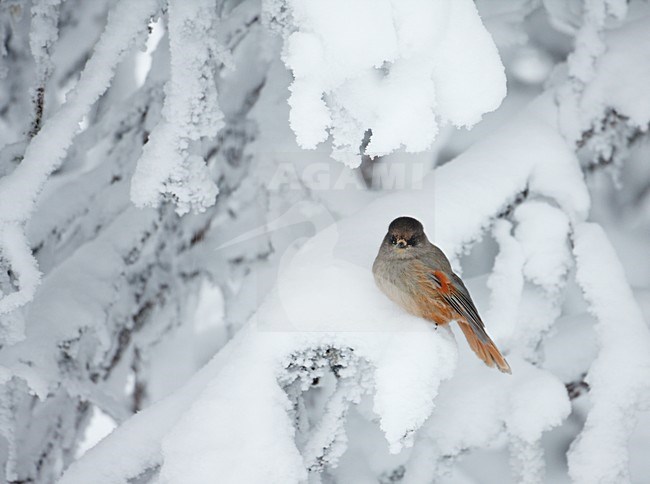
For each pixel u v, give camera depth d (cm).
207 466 505
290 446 512
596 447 646
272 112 871
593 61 800
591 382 669
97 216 873
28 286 588
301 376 545
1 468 809
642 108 766
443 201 702
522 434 673
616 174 852
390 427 519
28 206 595
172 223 864
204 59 601
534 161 755
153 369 870
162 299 869
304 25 470
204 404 525
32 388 705
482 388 710
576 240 723
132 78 969
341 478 737
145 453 590
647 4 927
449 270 604
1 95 865
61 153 605
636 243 917
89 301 821
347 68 463
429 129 474
